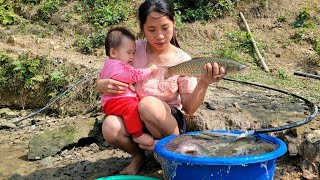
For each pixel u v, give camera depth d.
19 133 2.55
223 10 3.60
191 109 1.55
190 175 1.25
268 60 3.04
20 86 3.02
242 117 1.84
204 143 1.40
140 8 1.50
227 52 3.06
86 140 2.13
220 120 1.83
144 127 1.55
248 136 1.43
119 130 1.53
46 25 3.78
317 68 2.92
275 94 2.32
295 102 2.11
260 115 1.88
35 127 2.63
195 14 3.58
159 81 1.54
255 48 3.12
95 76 2.78
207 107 2.02
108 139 1.55
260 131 1.49
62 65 3.04
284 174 1.62
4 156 2.13
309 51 3.09
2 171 1.92
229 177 1.22
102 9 3.74
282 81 2.64
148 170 1.69
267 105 2.05
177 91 1.58
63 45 3.46
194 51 3.17
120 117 1.54
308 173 1.60
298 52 3.09
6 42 3.52
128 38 1.53
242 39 3.28
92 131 2.15
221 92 2.37
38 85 2.98
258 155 1.22
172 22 1.51
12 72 3.04
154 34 1.49
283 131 1.70
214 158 1.20
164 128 1.51
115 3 3.88
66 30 3.70
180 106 1.60
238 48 3.19
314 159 1.62
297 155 1.65
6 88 3.04
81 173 1.79
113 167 1.81
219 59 1.35
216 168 1.22
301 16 3.40
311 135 1.65
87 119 2.26
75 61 3.06
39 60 3.07
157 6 1.46
